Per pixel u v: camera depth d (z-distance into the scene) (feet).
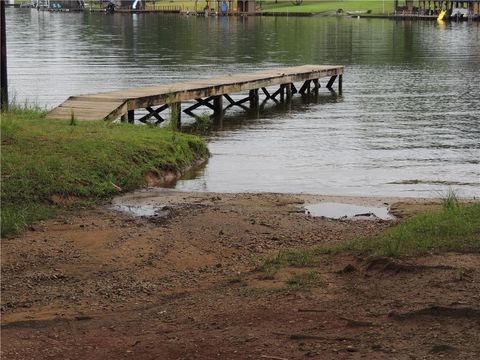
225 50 202.80
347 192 51.39
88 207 40.98
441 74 147.23
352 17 400.88
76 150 46.93
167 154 53.06
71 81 128.06
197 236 35.50
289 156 65.82
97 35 267.80
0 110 60.03
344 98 113.19
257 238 35.29
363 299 24.61
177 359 21.07
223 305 25.39
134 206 41.68
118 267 30.60
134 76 137.08
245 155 65.51
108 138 50.98
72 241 34.06
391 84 130.82
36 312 25.70
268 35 265.75
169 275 29.81
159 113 90.63
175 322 24.21
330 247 32.17
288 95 110.73
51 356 21.79
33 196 40.34
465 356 19.92
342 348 20.89
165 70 148.87
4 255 31.73
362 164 62.59
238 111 98.94
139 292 27.73
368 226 37.83
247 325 23.24
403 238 30.14
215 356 21.03
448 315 22.56
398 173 58.95
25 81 126.62
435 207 42.57
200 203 43.19
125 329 23.86
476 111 98.73
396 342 21.03
